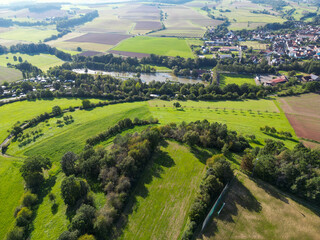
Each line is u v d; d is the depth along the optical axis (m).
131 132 114.56
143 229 60.44
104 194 72.62
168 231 59.41
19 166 94.62
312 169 68.62
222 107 147.25
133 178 76.81
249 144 95.81
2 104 158.12
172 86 189.12
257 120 123.62
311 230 56.66
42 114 136.88
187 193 71.19
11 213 72.69
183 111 142.00
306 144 98.25
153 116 135.12
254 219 60.16
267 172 70.31
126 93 182.88
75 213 66.94
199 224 59.69
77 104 158.38
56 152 103.50
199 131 99.81
